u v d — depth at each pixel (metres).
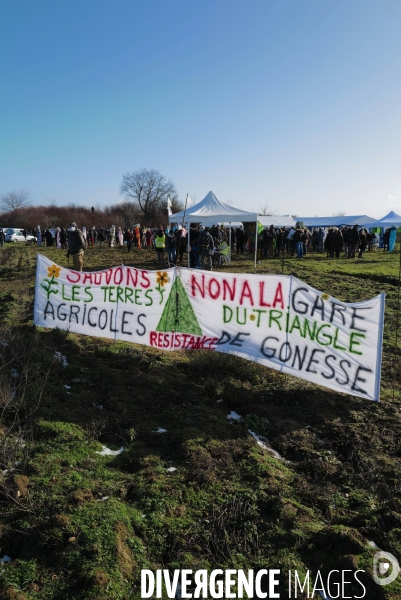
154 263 20.16
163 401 5.93
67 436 4.89
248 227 22.44
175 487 4.15
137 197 82.50
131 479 4.27
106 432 5.14
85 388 6.23
